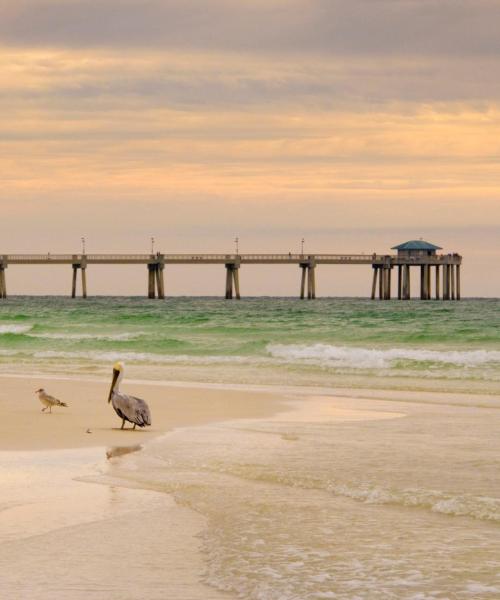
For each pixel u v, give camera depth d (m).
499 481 19.78
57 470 21.59
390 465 21.97
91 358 68.00
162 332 105.44
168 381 51.19
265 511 17.06
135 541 14.71
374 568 13.12
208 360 65.75
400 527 15.75
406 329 103.56
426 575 12.73
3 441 26.66
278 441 26.70
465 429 29.72
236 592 12.07
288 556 13.80
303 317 144.75
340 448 25.08
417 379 52.81
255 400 40.41
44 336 91.19
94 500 18.06
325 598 11.76
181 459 23.20
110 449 25.12
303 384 49.97
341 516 16.66
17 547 14.34
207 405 38.16
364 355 67.62
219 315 155.00
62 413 34.06
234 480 20.31
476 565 13.24
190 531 15.41
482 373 55.81
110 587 12.24
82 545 14.45
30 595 11.89
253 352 73.69
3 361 65.56
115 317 135.62
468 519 16.38
